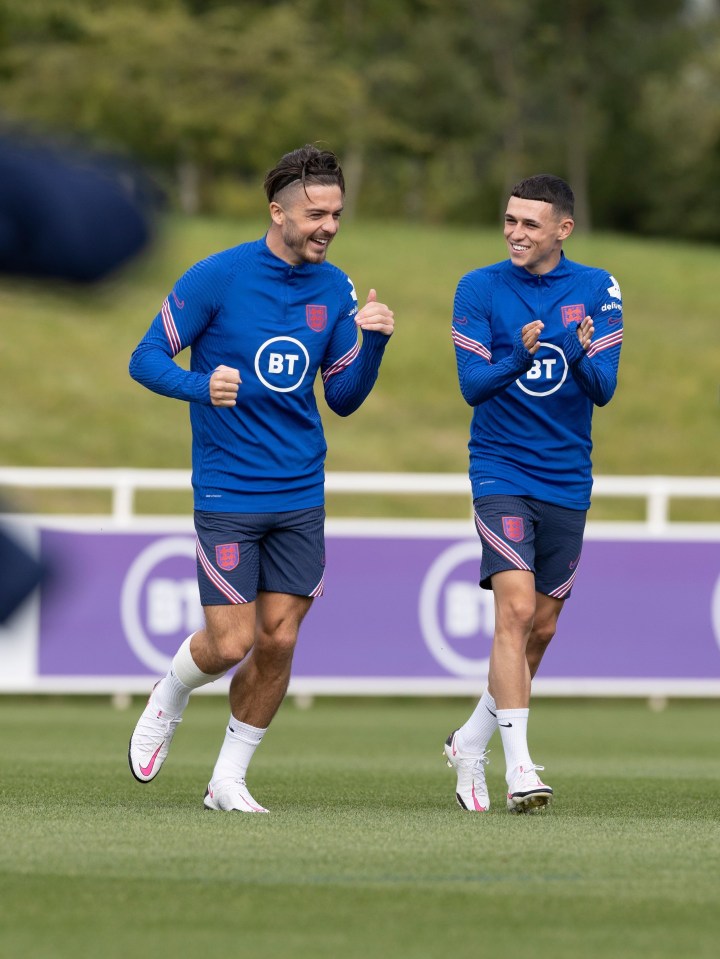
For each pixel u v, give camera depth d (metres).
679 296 103.88
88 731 31.70
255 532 17.16
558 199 18.41
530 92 199.50
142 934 9.74
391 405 75.88
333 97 99.88
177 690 18.09
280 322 16.98
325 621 37.94
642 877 12.48
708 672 38.81
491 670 17.98
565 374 18.23
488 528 18.16
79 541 36.84
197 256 84.12
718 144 197.00
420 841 14.62
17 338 76.00
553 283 18.56
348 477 36.88
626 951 9.42
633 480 39.00
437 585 38.12
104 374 74.31
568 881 12.21
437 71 182.12
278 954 9.16
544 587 18.86
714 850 14.32
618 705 43.03
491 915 10.62
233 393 14.14
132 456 66.94
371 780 22.44
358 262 102.44
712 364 85.00
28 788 20.27
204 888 11.55
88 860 12.95
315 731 33.03
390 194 187.88
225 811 17.39
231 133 67.69
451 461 70.12
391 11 148.75
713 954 9.38
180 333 16.83
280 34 75.75
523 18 193.38
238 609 17.20
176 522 37.19
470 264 105.75
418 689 37.94
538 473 18.27
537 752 28.75
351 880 12.05
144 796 19.34
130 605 36.97
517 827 16.11
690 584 38.88
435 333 86.25
